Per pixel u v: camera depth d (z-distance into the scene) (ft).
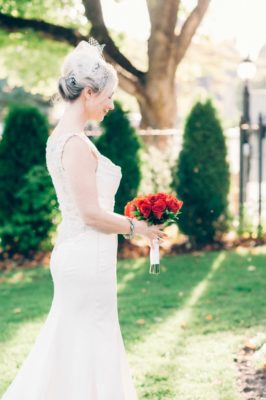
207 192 31.22
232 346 15.66
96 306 9.77
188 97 73.15
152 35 40.45
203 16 39.93
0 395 13.16
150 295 21.57
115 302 10.05
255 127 34.04
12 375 14.34
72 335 9.73
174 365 14.48
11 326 18.37
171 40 40.32
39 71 53.67
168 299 20.88
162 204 9.98
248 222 32.71
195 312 19.08
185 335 16.76
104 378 9.70
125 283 23.76
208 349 15.52
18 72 56.03
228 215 32.04
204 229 31.48
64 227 9.84
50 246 29.94
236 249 30.48
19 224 29.14
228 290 21.86
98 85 9.45
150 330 17.30
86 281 9.64
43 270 27.14
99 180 9.64
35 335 17.42
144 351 15.55
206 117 31.24
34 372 9.88
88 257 9.64
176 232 34.37
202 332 16.98
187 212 31.27
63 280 9.75
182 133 31.45
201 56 61.57
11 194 29.01
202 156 31.14
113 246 9.97
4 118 29.32
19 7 41.70
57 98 10.06
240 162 33.91
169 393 12.85
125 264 27.73
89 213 9.29
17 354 15.79
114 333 9.99
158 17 39.81
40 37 40.34
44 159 29.30
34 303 21.26
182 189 31.22
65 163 9.28
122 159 29.84
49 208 29.30
